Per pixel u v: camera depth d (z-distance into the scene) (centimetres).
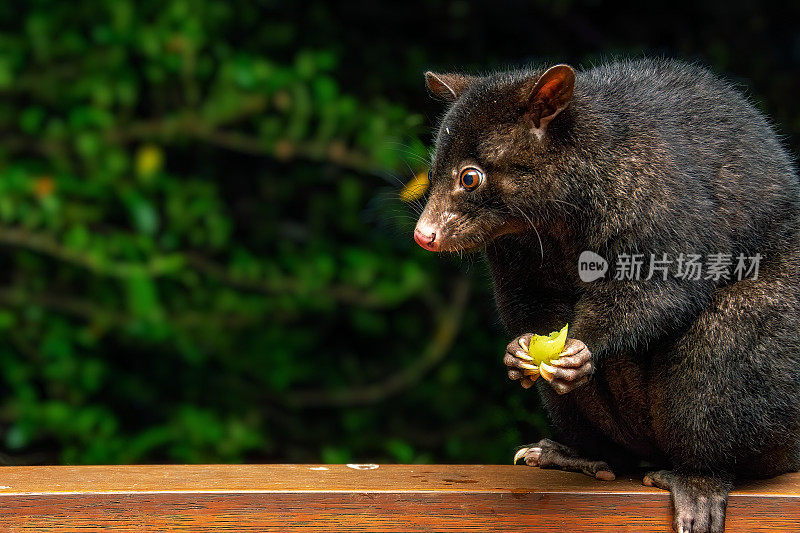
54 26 1072
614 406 570
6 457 1013
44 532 474
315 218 1202
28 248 1071
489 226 537
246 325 1116
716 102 553
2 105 1101
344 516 486
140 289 988
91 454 995
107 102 1047
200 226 1145
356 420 1148
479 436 1123
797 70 1145
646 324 510
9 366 1028
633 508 499
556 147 522
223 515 482
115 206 1146
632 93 542
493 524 491
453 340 1137
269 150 1070
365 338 1223
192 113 1070
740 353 526
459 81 591
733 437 527
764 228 540
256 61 1067
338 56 1205
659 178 513
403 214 665
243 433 1038
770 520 502
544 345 479
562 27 1209
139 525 479
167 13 1062
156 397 1130
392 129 1038
